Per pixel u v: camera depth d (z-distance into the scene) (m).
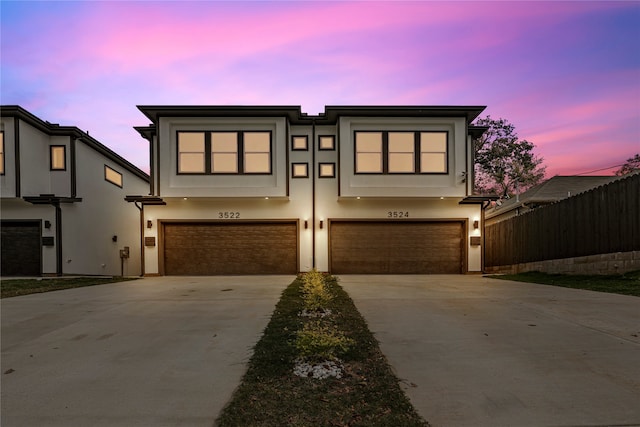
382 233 14.40
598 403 3.07
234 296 8.42
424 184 13.83
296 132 14.39
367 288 9.56
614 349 4.34
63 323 5.99
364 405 3.03
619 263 9.52
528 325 5.45
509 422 2.79
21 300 8.11
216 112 13.58
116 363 4.18
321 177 14.32
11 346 4.85
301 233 14.21
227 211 14.23
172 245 14.24
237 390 3.37
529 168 29.73
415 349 4.46
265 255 14.24
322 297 6.71
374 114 13.77
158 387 3.51
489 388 3.37
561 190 18.27
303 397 3.18
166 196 13.60
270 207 14.27
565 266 11.62
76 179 14.95
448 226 14.48
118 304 7.54
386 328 5.38
